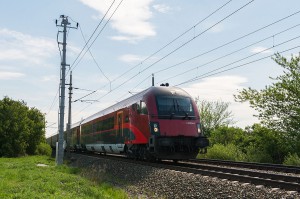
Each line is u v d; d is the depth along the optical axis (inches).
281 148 1107.9
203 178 478.3
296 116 1069.8
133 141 804.0
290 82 1075.9
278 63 1096.2
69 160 1236.5
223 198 394.9
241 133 1481.3
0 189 483.5
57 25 1031.0
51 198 420.5
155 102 746.2
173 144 702.5
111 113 1035.9
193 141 733.3
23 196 421.1
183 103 759.1
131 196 497.7
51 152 1964.8
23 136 1605.6
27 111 1840.6
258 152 1078.4
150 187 526.9
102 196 474.3
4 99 1653.5
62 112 993.5
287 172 616.1
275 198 359.3
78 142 1614.2
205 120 1684.3
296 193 365.1
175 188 480.4
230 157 1066.7
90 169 798.5
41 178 631.8
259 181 438.9
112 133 1002.1
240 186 412.2
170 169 637.9
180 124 732.7
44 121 1875.0
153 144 705.0
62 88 1001.5
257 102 1123.9
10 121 1568.7
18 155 1590.8
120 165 765.3
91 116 1448.1
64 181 603.2
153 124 722.8
